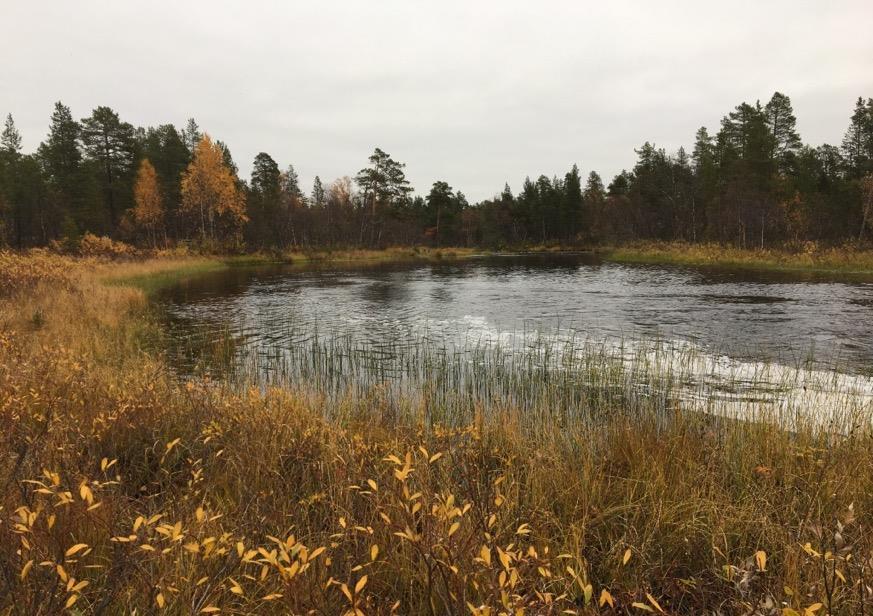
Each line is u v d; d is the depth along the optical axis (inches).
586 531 139.3
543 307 724.7
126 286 861.2
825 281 985.5
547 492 157.3
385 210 2918.3
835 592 101.1
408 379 360.5
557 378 354.9
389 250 2532.0
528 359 417.1
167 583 91.5
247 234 2325.3
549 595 86.1
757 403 289.7
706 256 1638.8
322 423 198.7
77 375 231.1
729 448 192.1
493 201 3737.7
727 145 2527.1
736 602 101.3
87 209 2251.5
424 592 97.4
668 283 1026.1
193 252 1835.6
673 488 159.0
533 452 190.9
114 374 298.4
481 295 890.7
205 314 687.7
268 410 207.5
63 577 72.6
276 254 2070.6
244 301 829.8
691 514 141.5
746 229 1881.2
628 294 856.3
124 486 151.6
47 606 78.5
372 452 171.8
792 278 1056.2
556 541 130.6
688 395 311.6
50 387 210.5
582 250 3036.4
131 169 2586.1
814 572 107.5
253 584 100.2
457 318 645.3
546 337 510.6
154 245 2010.3
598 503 151.1
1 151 2536.9
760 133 2250.2
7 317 465.7
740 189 1971.0
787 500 151.9
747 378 351.3
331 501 132.5
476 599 96.8
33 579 85.8
